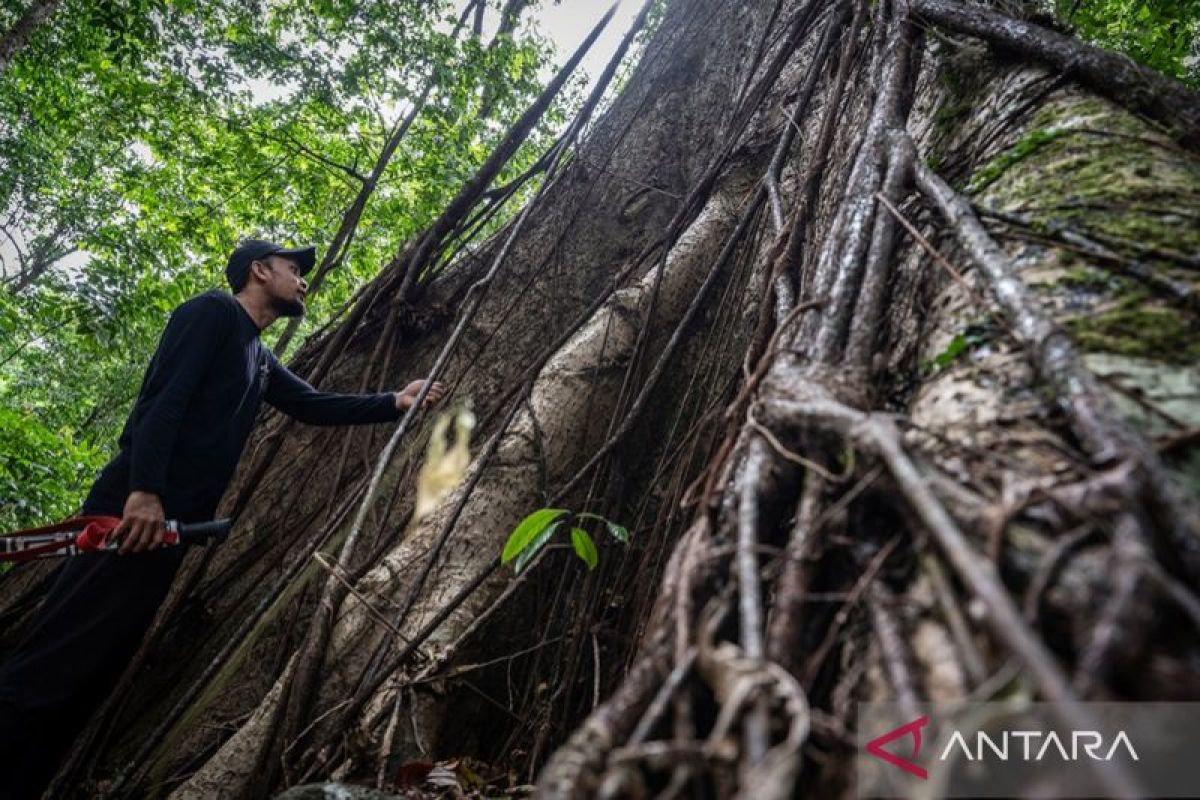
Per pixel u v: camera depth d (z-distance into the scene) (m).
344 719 1.70
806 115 3.26
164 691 2.60
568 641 2.08
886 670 0.68
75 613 2.01
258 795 1.71
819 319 1.20
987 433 0.85
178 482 2.16
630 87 4.89
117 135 9.17
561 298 3.52
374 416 2.69
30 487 5.75
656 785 0.67
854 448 0.88
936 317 1.18
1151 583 0.56
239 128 8.10
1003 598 0.56
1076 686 0.53
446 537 2.07
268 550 2.92
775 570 0.87
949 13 1.95
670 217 3.88
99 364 10.79
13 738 1.89
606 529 2.32
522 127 3.91
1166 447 0.73
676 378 2.81
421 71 7.24
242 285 2.59
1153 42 4.02
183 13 7.95
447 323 3.58
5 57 6.95
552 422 2.49
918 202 1.51
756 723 0.61
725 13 4.98
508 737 1.94
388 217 7.85
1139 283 0.97
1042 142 1.40
